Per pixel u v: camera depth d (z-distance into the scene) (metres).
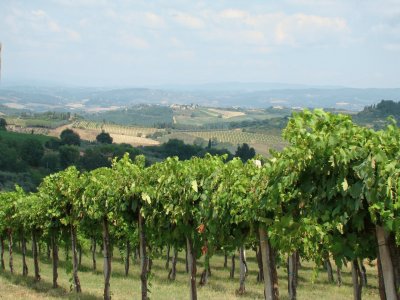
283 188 8.42
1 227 31.95
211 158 14.00
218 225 12.22
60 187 22.22
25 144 116.31
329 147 7.35
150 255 17.06
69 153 119.06
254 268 40.59
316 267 8.04
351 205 7.30
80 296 22.05
